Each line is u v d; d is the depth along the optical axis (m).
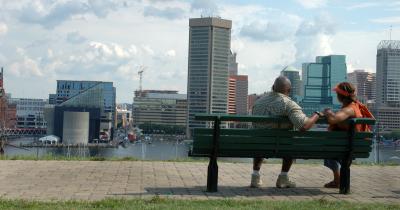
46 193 9.01
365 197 9.30
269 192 9.74
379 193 9.85
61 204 7.51
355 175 12.83
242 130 9.46
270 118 9.45
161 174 11.93
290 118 9.51
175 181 10.89
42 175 11.34
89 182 10.46
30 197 8.50
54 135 190.50
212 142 9.45
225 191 9.71
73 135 179.88
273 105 9.73
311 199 8.85
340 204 7.95
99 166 13.15
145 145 160.25
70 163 13.67
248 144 9.49
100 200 7.95
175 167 13.36
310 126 9.48
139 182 10.62
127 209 7.16
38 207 7.23
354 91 10.22
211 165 9.57
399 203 8.52
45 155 15.90
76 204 7.53
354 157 9.75
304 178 12.01
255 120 9.41
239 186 10.50
